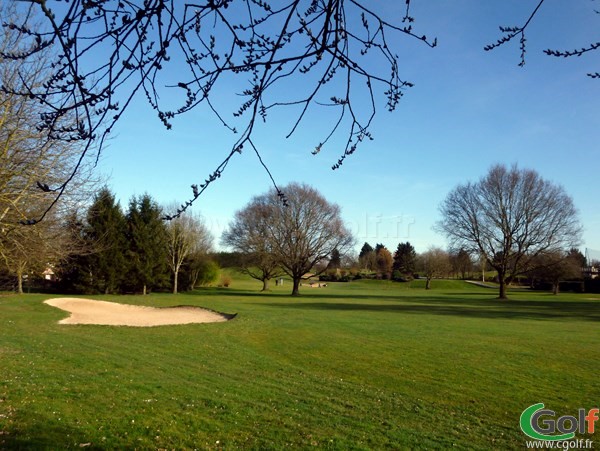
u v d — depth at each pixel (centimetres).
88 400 778
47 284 3791
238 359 1236
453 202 4606
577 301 4072
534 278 6216
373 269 9675
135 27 196
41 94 203
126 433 640
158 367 1079
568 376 1076
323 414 766
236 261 5416
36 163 1077
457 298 4419
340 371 1120
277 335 1697
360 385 984
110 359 1141
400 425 726
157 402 787
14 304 2378
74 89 204
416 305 3369
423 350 1395
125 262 3978
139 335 1641
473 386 987
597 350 1409
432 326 1997
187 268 4919
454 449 634
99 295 3716
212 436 647
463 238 4569
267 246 4591
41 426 645
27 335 1488
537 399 895
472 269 8981
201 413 741
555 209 4319
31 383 866
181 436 640
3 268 1502
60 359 1112
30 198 1144
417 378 1054
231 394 861
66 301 2700
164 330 1786
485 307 3281
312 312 2598
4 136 1053
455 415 795
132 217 4119
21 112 1016
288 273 4862
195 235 4812
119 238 3959
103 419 689
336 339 1603
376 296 4600
